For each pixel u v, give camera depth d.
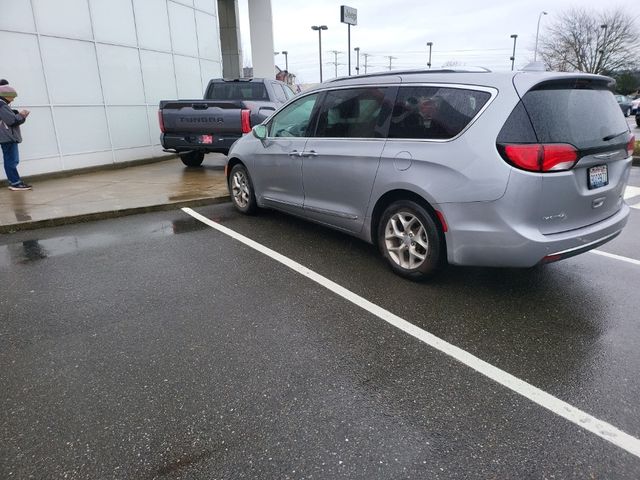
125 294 4.09
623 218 3.99
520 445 2.33
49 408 2.62
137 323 3.57
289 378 2.88
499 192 3.42
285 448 2.32
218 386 2.80
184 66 13.02
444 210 3.74
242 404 2.64
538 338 3.32
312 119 5.06
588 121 3.58
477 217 3.57
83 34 9.77
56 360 3.09
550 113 3.41
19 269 4.70
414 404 2.64
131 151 11.23
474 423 2.48
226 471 2.19
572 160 3.39
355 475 2.16
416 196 4.01
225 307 3.83
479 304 3.84
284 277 4.42
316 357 3.11
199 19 13.61
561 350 3.16
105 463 2.24
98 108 10.25
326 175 4.82
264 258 4.93
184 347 3.23
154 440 2.38
